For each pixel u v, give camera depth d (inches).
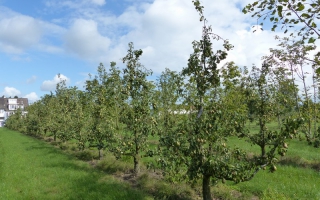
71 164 602.9
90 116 749.3
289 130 259.9
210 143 307.3
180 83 346.9
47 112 1320.1
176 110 614.9
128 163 553.3
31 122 1473.9
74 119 889.5
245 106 464.1
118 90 574.2
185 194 371.9
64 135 887.7
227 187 393.1
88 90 818.2
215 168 278.1
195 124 302.2
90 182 448.5
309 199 341.4
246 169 285.1
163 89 648.4
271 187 387.2
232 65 391.9
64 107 1063.6
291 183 404.2
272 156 274.4
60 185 438.0
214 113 301.4
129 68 485.7
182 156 305.4
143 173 470.6
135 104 473.1
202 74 314.3
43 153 777.6
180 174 376.8
